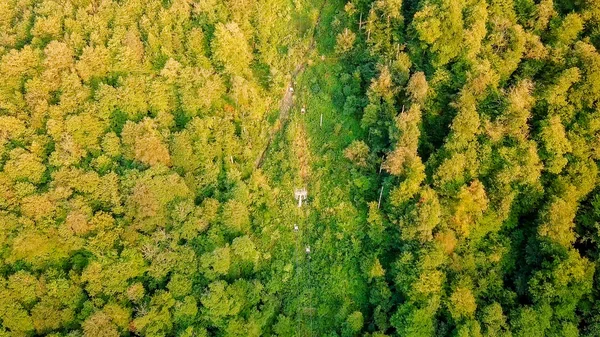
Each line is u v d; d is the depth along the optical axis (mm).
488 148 103062
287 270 108125
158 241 105500
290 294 106688
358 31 123750
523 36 110312
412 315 93000
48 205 105438
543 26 113562
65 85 117000
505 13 115125
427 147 108438
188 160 113250
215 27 120188
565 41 111375
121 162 113062
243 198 111938
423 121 110750
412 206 99125
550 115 104812
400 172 102125
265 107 124312
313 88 123625
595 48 108938
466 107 104375
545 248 96062
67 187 107375
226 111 120875
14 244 102000
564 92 105062
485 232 101250
